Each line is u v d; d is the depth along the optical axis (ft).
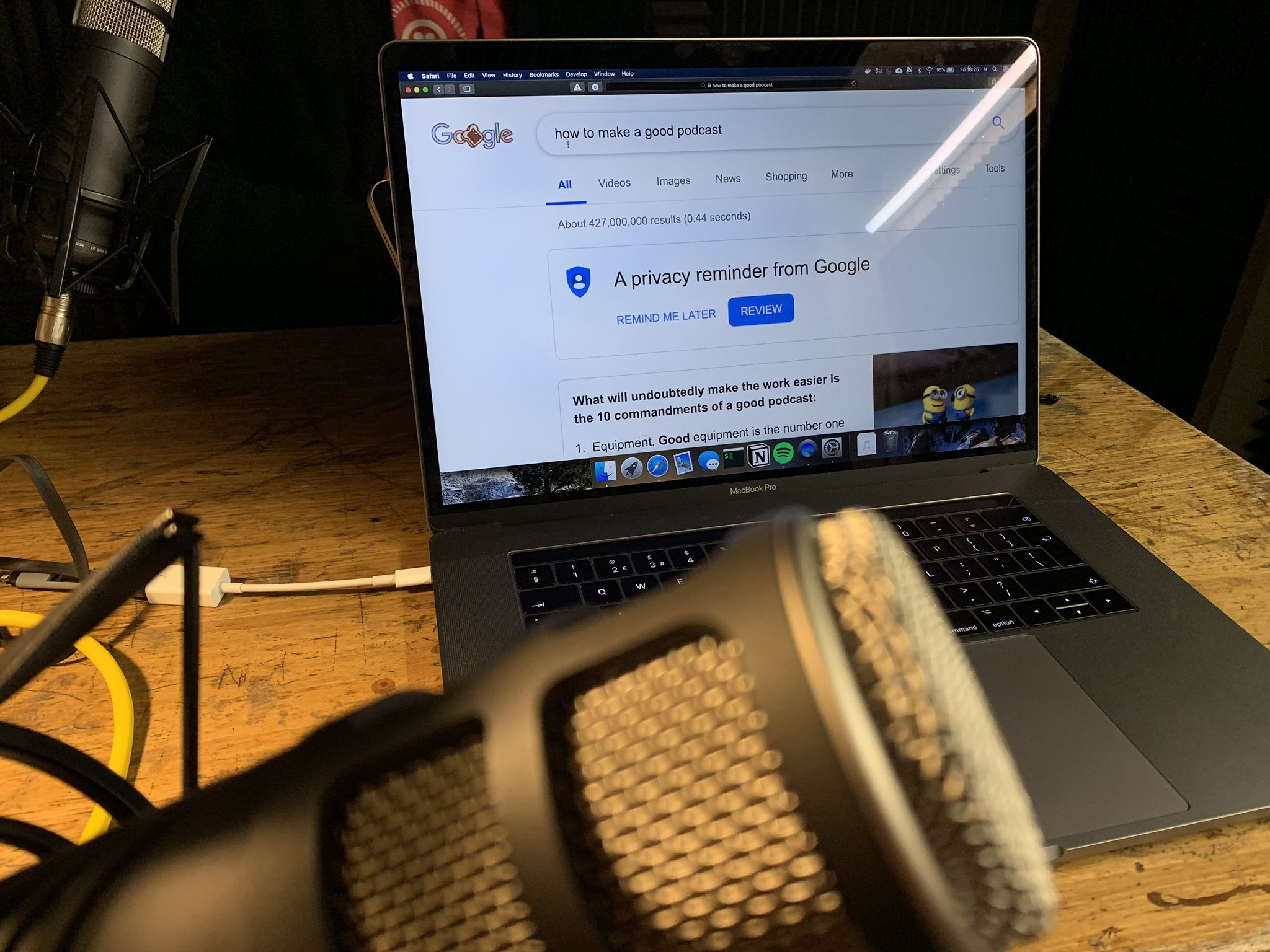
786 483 2.05
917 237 2.03
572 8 4.00
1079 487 2.20
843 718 0.39
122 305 4.03
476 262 1.83
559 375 1.90
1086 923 1.24
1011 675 1.56
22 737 0.86
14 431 2.28
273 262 4.34
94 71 1.76
